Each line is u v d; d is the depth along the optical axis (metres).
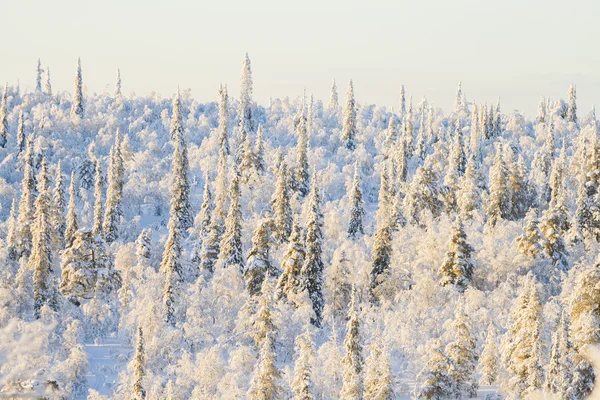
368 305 108.25
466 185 153.12
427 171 156.00
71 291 121.56
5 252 128.88
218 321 102.75
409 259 119.12
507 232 129.38
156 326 97.88
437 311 99.06
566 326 71.81
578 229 130.88
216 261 132.25
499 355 80.69
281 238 140.00
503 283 108.06
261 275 113.50
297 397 72.00
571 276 104.88
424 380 74.50
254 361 84.62
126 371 90.19
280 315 94.38
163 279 113.50
